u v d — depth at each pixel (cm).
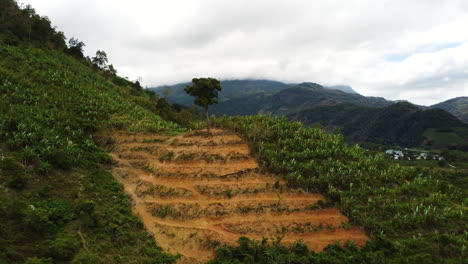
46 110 3197
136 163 2978
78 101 3931
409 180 2773
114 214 2050
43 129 2731
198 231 1984
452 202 2438
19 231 1507
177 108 9906
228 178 2409
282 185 2331
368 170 2662
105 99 4569
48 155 2350
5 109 2762
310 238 1950
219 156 2628
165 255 1789
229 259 1708
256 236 1928
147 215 2194
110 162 2961
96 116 3734
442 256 1758
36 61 4731
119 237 1812
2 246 1341
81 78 5269
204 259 1781
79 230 1750
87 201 1969
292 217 2095
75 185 2272
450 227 2034
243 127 3000
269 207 2150
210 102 2923
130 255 1703
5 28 5491
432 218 2064
